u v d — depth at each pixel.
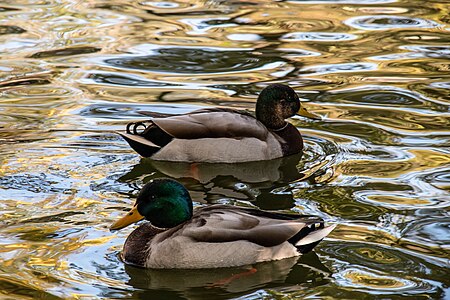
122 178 13.52
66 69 18.80
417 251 10.83
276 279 10.27
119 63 19.23
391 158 14.20
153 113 14.91
